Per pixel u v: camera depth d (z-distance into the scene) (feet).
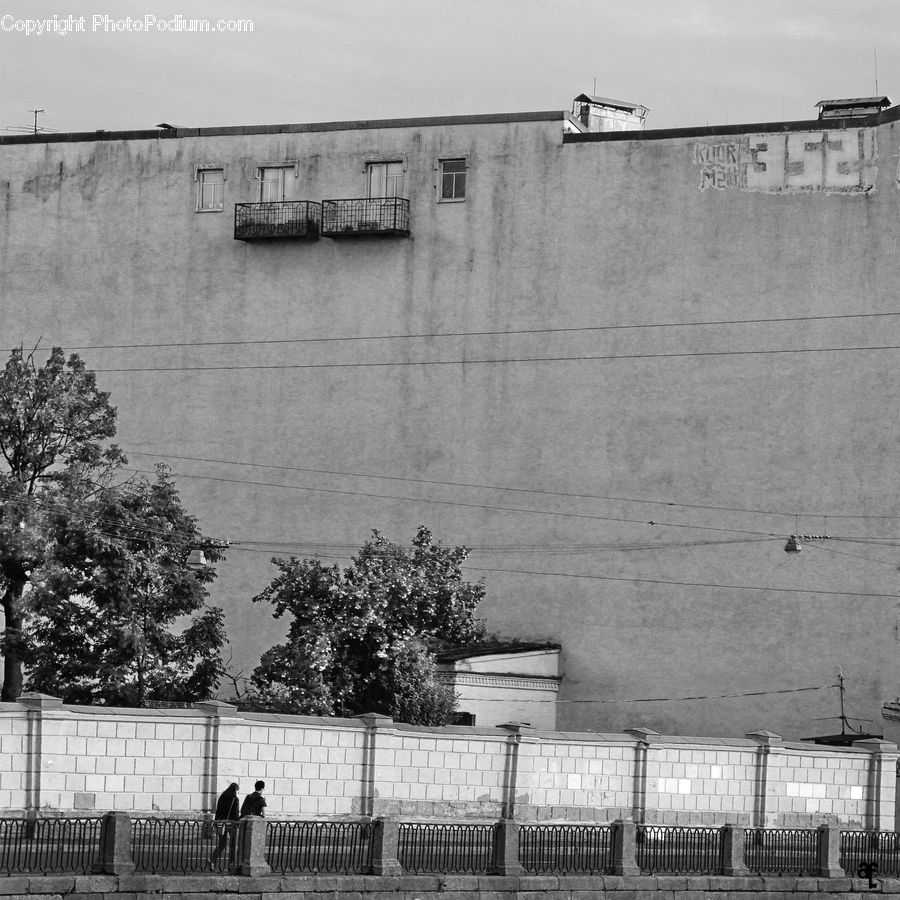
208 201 287.48
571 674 264.11
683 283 265.95
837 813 187.01
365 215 277.85
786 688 255.70
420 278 276.62
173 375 285.23
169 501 217.77
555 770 172.24
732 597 259.60
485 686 251.39
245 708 201.26
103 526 209.77
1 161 295.48
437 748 166.09
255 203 282.36
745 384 262.06
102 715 148.87
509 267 273.13
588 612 264.72
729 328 263.70
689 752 179.01
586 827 149.07
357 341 278.46
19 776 144.36
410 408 275.39
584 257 270.05
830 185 262.06
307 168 282.56
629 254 268.62
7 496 210.18
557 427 268.82
